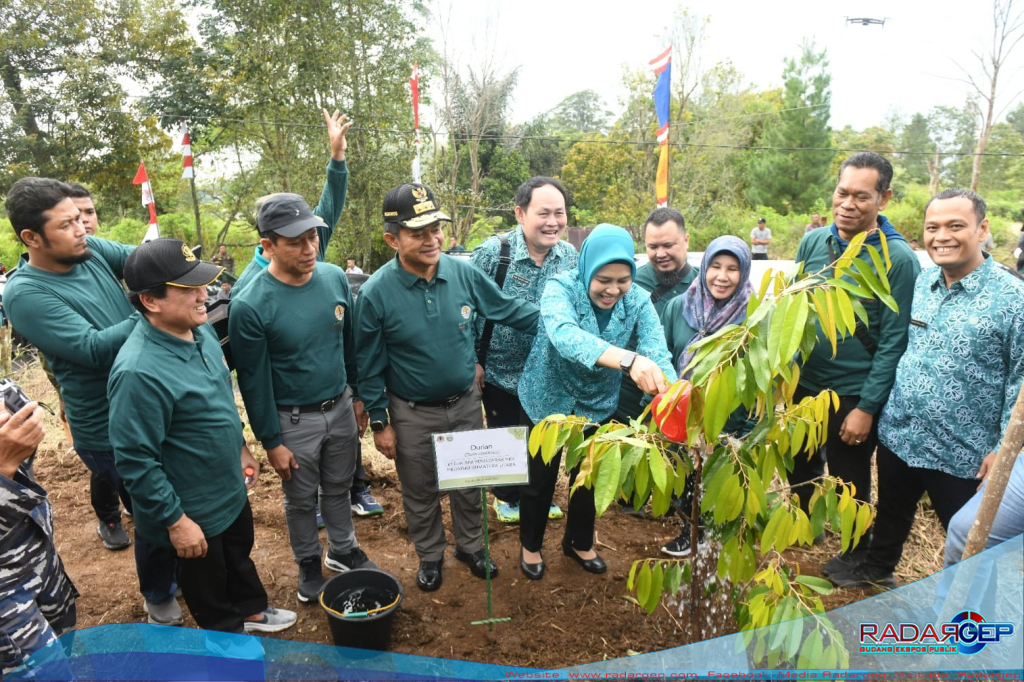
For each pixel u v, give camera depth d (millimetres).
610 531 3449
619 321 2650
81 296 2609
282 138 18031
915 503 2754
